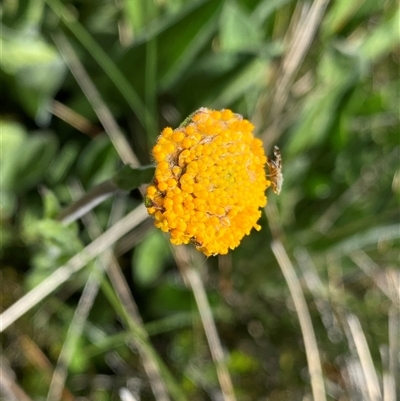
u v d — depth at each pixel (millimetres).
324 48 162
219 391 159
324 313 169
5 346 144
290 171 166
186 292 154
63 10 127
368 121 174
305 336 148
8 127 132
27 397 136
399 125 174
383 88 181
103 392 152
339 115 162
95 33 147
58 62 131
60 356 140
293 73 159
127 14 140
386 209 172
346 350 166
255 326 170
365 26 170
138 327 134
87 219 147
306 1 152
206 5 124
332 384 167
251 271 170
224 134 81
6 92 140
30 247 147
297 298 150
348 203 174
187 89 151
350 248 168
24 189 144
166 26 128
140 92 142
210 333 146
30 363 145
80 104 146
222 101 152
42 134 137
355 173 174
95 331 151
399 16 158
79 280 150
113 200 155
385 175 175
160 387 145
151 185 80
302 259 169
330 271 174
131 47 133
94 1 144
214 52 146
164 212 78
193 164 78
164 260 163
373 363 168
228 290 170
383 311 175
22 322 143
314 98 158
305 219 175
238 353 167
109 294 131
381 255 176
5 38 128
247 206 84
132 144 157
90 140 152
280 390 166
